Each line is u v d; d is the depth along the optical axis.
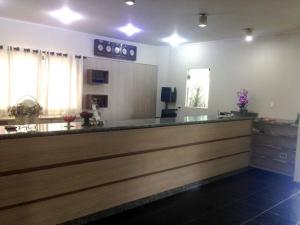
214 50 6.03
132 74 6.61
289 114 4.93
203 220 3.00
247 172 4.87
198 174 4.02
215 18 4.12
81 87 5.75
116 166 3.00
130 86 6.59
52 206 2.55
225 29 4.83
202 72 6.33
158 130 3.38
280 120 4.91
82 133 2.68
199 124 3.93
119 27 5.02
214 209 3.29
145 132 3.23
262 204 3.47
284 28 4.61
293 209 3.35
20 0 3.63
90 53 5.85
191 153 3.86
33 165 2.39
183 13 3.93
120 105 6.45
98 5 3.71
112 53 6.13
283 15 3.88
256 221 3.02
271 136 4.89
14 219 2.33
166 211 3.18
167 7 3.67
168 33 5.35
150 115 7.04
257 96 5.35
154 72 7.05
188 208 3.28
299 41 4.77
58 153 2.54
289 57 4.89
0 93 4.71
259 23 4.34
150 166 3.34
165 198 3.54
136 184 3.21
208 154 4.15
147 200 3.36
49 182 2.51
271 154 4.91
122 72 6.42
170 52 6.95
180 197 3.61
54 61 5.30
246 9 3.65
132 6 3.69
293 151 4.65
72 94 5.59
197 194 3.73
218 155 4.34
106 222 2.87
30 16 4.49
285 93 4.97
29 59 5.00
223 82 5.89
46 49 5.21
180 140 3.67
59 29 5.34
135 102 6.72
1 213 2.26
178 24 4.59
